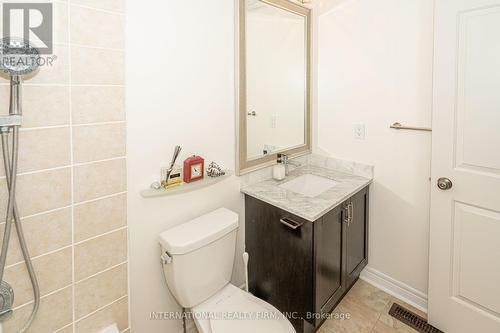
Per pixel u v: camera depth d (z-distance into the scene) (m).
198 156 1.47
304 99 2.10
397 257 1.86
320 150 2.18
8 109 0.90
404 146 1.72
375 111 1.82
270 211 1.59
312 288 1.43
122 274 1.25
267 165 1.87
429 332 1.59
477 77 1.29
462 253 1.44
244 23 1.58
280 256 1.57
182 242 1.25
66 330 1.10
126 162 1.21
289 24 1.89
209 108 1.52
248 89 1.68
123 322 1.28
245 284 1.69
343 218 1.63
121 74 1.15
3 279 0.93
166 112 1.33
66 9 0.98
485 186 1.32
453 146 1.40
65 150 1.03
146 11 1.20
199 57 1.43
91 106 1.07
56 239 1.04
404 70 1.65
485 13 1.23
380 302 1.84
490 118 1.27
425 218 1.69
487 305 1.39
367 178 1.91
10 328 0.97
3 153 0.85
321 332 1.61
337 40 1.94
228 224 1.43
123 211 1.22
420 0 1.54
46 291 1.03
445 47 1.36
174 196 1.42
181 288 1.29
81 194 1.09
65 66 1.00
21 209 0.95
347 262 1.74
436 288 1.57
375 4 1.72
